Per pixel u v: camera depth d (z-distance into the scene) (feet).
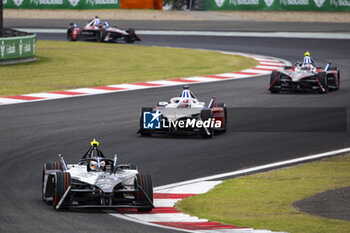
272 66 439.63
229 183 167.22
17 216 127.24
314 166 185.98
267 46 551.59
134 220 126.93
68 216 128.26
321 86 321.32
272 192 155.94
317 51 514.27
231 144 216.95
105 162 150.61
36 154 196.34
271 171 180.86
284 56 490.90
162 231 115.75
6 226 117.39
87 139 219.61
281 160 194.80
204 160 194.39
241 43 576.20
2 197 147.33
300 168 183.83
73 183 138.72
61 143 212.43
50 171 144.56
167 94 322.96
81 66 440.86
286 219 127.54
